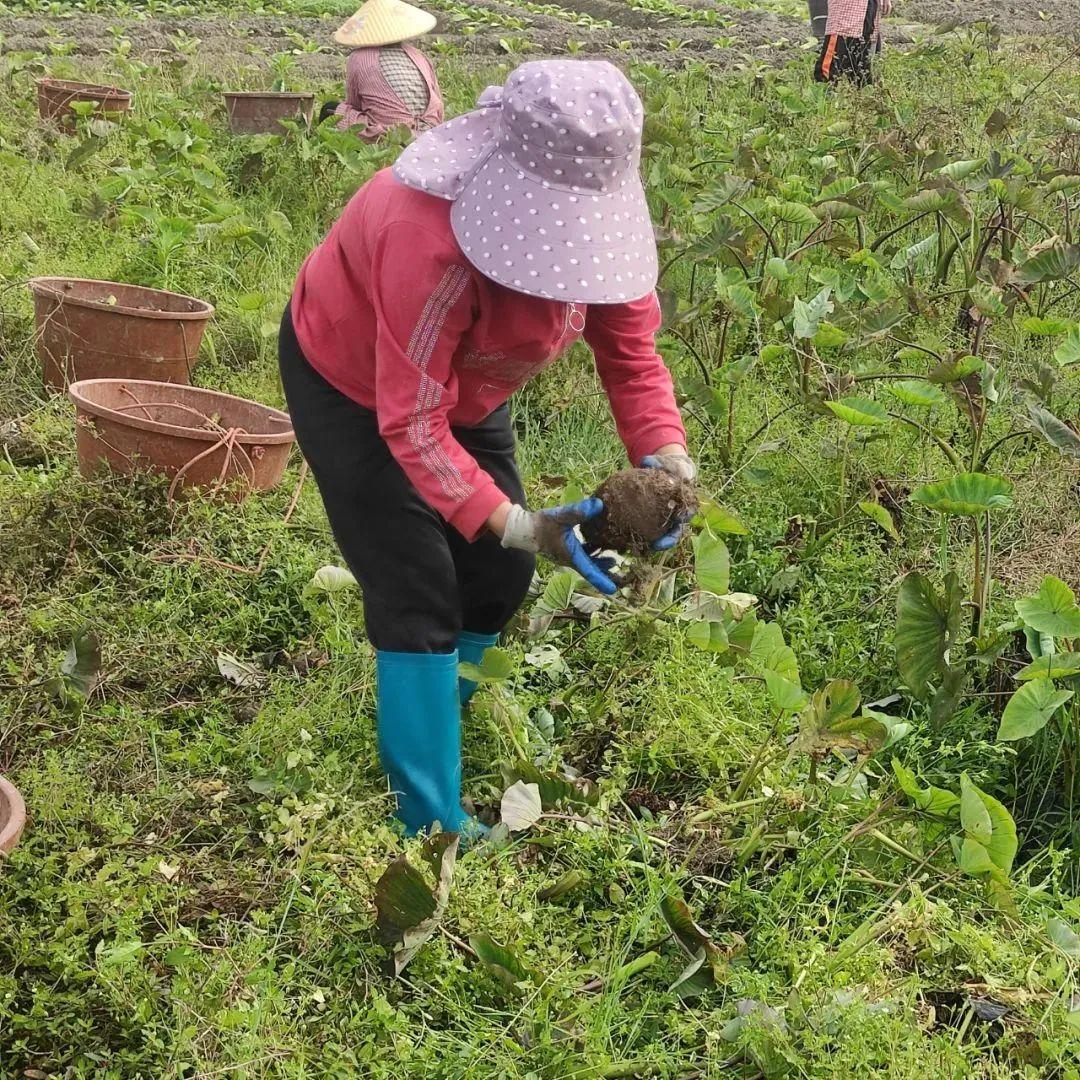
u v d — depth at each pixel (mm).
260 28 15242
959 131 7293
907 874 2748
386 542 2662
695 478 2672
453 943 2496
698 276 5434
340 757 2982
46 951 2359
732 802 2871
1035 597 2807
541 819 2783
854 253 5109
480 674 2773
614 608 3238
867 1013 2256
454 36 15055
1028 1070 2238
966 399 3693
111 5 15766
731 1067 2322
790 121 7672
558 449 4469
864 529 4004
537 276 2217
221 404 4461
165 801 2824
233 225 5711
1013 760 3129
